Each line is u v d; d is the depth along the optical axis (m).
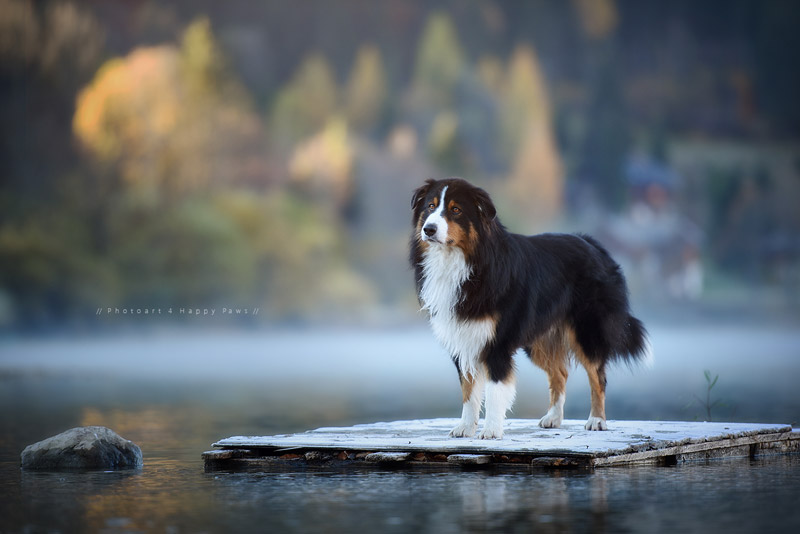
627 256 81.25
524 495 7.56
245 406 17.12
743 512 6.95
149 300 57.75
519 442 9.01
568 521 6.68
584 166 87.88
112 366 30.67
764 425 10.32
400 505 7.23
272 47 90.75
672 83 106.62
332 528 6.53
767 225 91.25
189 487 8.06
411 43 94.31
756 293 83.81
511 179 80.81
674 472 8.59
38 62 68.25
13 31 67.81
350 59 92.25
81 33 69.56
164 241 59.72
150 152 66.12
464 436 9.40
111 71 68.56
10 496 7.73
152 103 68.06
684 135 102.69
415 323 65.31
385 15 94.25
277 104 83.12
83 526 6.66
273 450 9.34
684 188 91.56
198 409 16.50
